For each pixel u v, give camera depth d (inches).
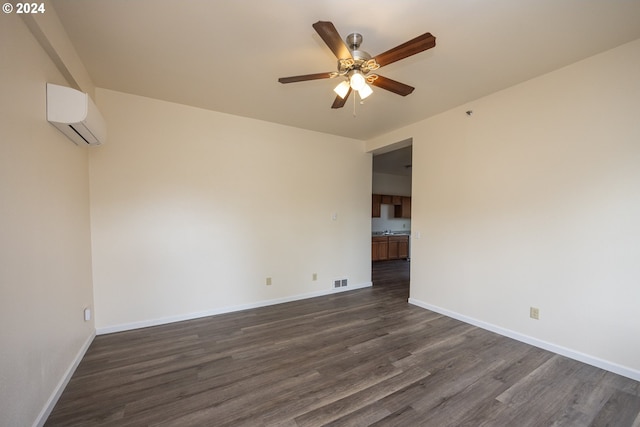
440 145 137.4
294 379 81.5
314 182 166.4
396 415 66.7
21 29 57.6
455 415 66.8
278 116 141.6
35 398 60.9
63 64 74.7
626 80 81.4
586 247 89.5
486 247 117.6
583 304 90.2
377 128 161.2
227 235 137.8
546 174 98.8
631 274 80.8
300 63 92.6
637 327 79.7
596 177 87.3
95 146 103.0
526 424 63.9
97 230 110.0
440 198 137.5
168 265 123.8
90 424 63.6
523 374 83.9
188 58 89.3
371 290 181.9
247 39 79.6
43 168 67.0
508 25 73.2
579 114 90.7
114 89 111.7
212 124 133.6
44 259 66.7
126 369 86.6
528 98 103.6
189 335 111.4
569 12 68.1
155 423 64.0
